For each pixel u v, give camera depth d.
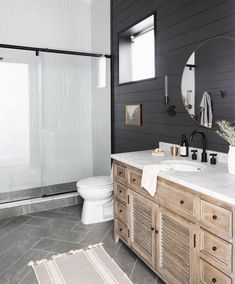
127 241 2.27
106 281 1.92
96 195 2.82
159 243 1.82
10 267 2.11
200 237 1.44
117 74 3.40
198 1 2.12
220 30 1.94
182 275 1.62
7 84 3.48
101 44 3.79
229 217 1.25
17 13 3.60
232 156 1.61
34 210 3.29
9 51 3.48
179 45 2.35
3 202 3.28
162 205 1.75
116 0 3.33
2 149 3.49
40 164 3.71
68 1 3.94
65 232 2.72
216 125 2.01
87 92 3.98
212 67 2.03
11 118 3.52
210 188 1.35
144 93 2.88
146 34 3.06
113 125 3.57
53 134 3.78
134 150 3.12
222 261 1.30
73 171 3.95
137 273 2.02
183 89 2.32
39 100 3.66
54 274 2.01
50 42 3.85
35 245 2.45
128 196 2.19
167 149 2.54
